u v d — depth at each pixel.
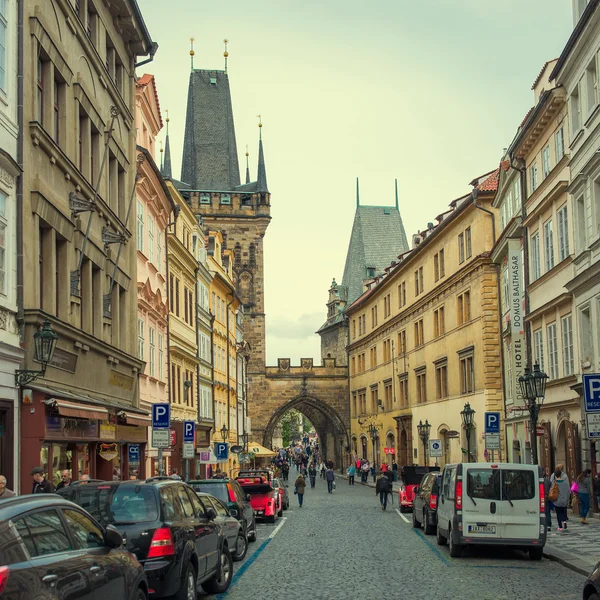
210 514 14.28
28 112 18.98
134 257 31.39
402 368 72.25
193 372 49.94
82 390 23.48
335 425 99.25
